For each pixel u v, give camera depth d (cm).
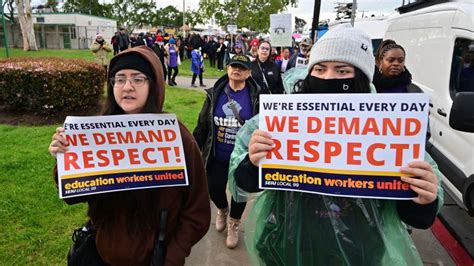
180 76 1694
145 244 164
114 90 164
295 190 141
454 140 395
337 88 144
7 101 703
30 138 583
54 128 651
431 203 133
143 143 162
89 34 4606
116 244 165
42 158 488
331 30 149
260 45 554
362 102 132
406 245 143
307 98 137
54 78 689
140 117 161
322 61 145
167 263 162
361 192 133
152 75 164
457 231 379
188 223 170
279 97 141
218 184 325
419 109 128
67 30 4416
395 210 142
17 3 2741
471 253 339
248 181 149
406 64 548
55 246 300
